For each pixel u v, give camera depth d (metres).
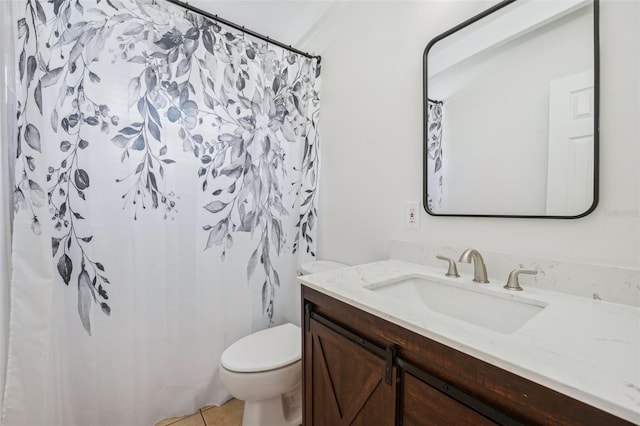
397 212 1.33
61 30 1.11
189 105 1.38
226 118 1.48
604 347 0.54
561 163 0.85
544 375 0.46
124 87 1.23
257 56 1.57
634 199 0.73
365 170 1.48
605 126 0.77
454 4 1.11
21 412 1.03
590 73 0.79
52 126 1.10
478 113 1.04
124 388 1.27
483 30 1.02
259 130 1.59
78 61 1.14
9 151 1.04
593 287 0.79
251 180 1.57
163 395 1.37
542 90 0.88
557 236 0.86
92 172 1.18
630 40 0.73
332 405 0.91
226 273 1.52
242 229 1.55
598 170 0.78
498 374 0.52
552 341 0.56
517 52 0.94
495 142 1.00
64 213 1.14
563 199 0.85
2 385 1.03
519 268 0.93
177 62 1.34
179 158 1.36
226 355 1.26
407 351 0.68
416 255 1.22
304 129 1.76
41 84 1.06
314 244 1.72
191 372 1.43
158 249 1.33
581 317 0.67
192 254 1.42
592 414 0.41
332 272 1.10
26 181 1.03
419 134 1.23
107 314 1.23
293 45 1.86
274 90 1.64
